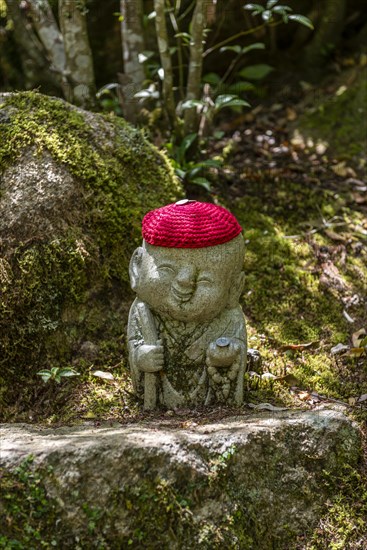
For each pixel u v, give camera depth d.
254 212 2.30
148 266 1.67
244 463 1.59
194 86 2.31
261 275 2.12
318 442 1.65
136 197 2.02
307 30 2.90
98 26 2.71
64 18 2.28
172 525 1.53
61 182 1.92
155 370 1.69
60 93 2.67
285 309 2.05
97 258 1.94
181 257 1.65
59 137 1.96
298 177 2.46
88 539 1.50
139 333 1.72
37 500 1.49
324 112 2.72
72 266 1.90
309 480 1.63
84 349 1.89
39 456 1.51
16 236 1.87
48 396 1.82
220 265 1.66
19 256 1.86
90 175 1.95
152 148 2.11
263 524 1.58
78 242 1.90
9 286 1.84
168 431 1.61
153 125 2.38
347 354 1.95
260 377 1.85
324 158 2.56
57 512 1.50
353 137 2.63
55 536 1.50
